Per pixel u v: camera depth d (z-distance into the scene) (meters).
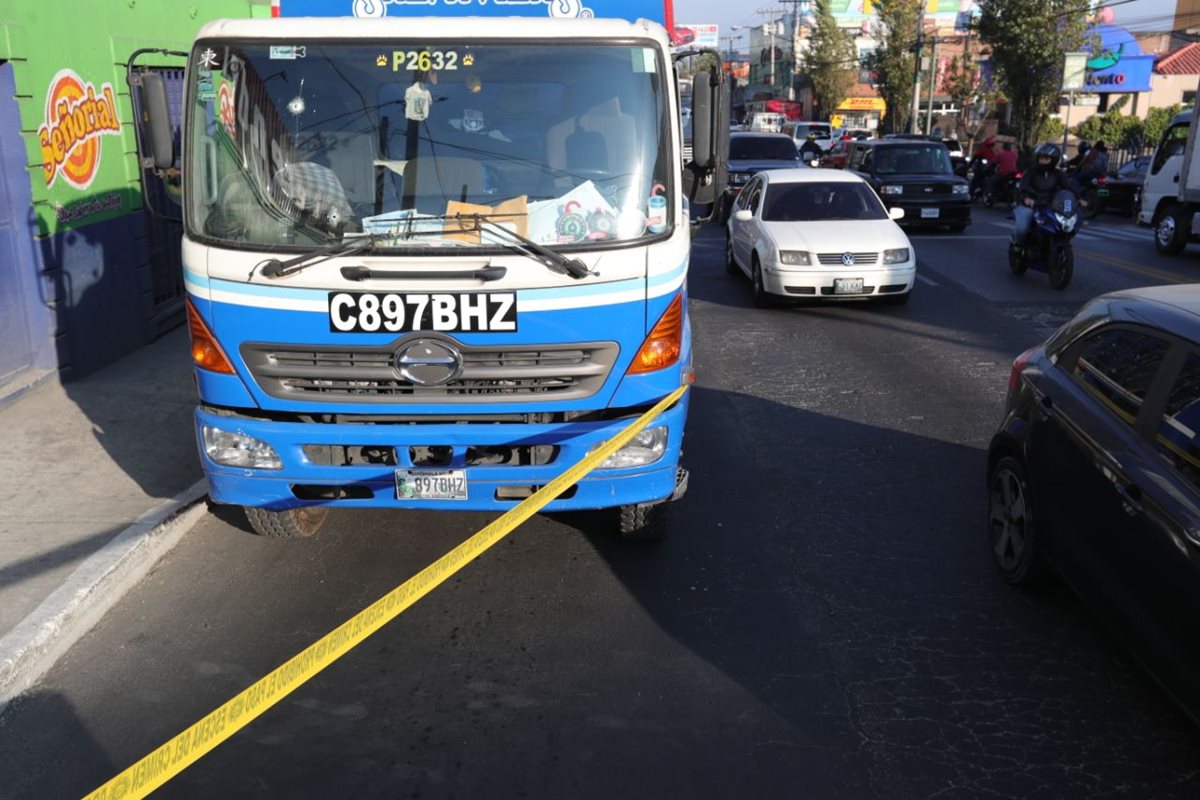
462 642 4.70
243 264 4.54
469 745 3.95
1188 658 3.69
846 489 6.68
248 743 3.95
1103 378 4.66
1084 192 24.59
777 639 4.75
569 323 4.56
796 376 9.63
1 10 7.49
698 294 14.04
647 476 4.83
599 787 3.70
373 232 4.59
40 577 5.02
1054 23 35.91
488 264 4.49
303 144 4.66
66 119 8.38
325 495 4.80
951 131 55.94
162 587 5.24
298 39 4.70
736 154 24.14
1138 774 3.79
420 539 5.81
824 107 76.00
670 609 5.03
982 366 9.98
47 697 4.26
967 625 4.89
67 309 8.34
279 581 5.30
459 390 4.62
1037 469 4.95
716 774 3.78
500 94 4.68
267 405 4.68
